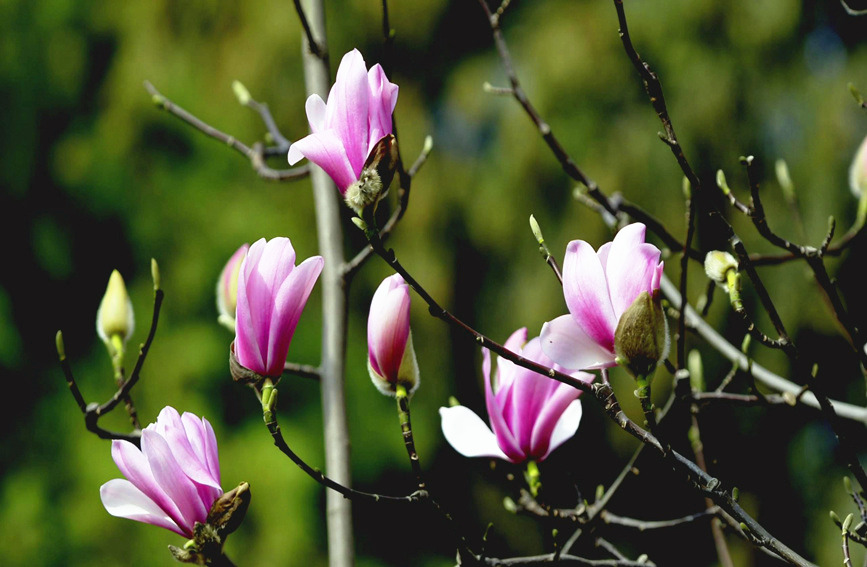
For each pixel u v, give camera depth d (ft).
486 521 33.83
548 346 4.76
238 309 5.19
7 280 33.58
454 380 35.27
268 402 5.10
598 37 35.55
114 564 30.35
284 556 29.50
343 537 7.92
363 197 4.71
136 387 31.55
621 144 34.40
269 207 33.99
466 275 35.96
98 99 35.29
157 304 6.81
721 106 34.40
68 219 34.35
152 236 33.73
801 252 5.99
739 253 5.30
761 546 4.84
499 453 5.97
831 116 34.76
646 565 6.56
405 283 5.45
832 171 34.22
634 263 4.66
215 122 34.40
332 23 35.78
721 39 35.45
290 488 30.14
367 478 33.35
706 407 7.66
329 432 8.27
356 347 33.68
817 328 29.66
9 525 30.32
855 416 7.41
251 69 34.50
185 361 31.60
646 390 4.62
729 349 7.97
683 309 5.74
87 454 31.17
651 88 5.24
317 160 4.85
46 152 34.60
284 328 5.21
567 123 35.04
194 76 34.81
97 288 34.24
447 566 33.50
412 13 36.73
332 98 4.89
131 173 34.09
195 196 33.83
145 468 5.14
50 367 33.19
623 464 31.45
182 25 35.27
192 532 5.09
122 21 35.32
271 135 9.75
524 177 35.04
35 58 34.60
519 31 37.68
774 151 34.94
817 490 30.81
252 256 5.22
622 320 4.56
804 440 30.66
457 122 37.93
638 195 34.06
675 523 7.06
